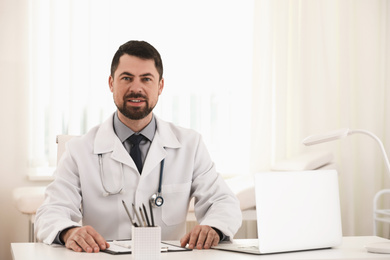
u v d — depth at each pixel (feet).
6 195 13.03
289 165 12.30
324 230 5.48
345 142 14.19
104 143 6.56
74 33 13.03
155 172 6.59
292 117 14.24
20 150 13.08
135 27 13.47
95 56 13.19
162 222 6.56
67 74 13.11
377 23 14.65
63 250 5.29
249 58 14.02
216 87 13.91
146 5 13.52
